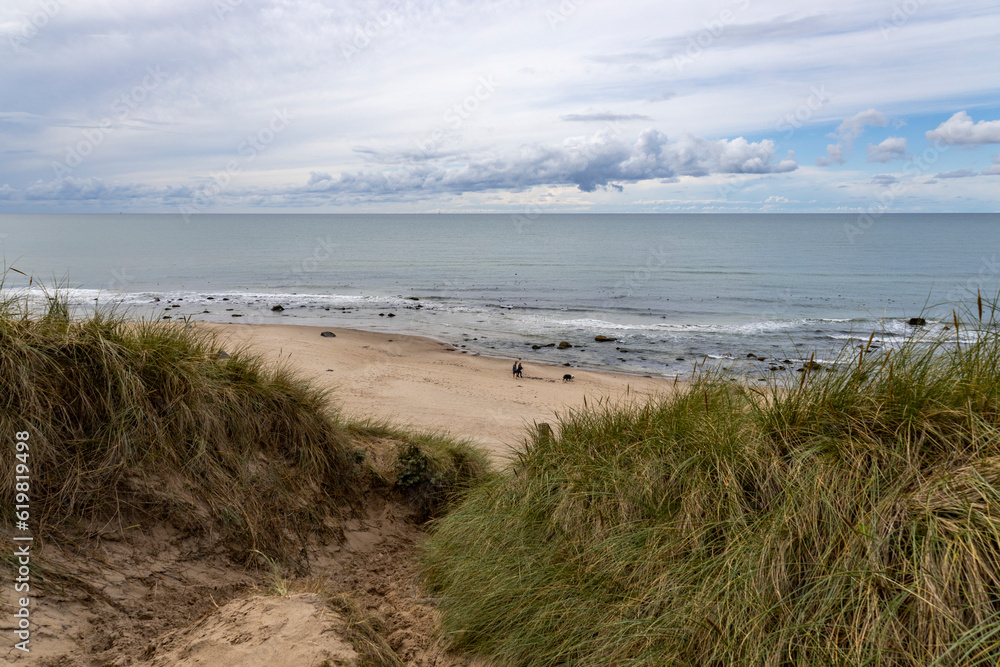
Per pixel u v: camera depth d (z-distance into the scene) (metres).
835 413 3.01
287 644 2.57
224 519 3.72
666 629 2.44
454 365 20.95
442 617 3.36
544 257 73.50
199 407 4.05
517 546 3.48
